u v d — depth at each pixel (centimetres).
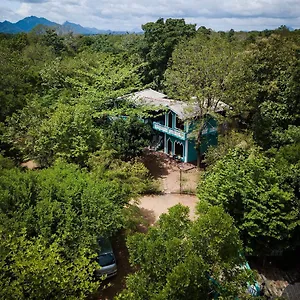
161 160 3694
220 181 1922
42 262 1283
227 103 3225
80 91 3612
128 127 3184
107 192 1895
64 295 1325
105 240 2025
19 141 2783
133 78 4075
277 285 1958
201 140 3481
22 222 1593
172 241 1215
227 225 1220
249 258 2134
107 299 1788
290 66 3272
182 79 3288
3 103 3195
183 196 2925
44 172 2017
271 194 1797
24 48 6091
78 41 7781
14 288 1225
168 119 3694
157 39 5006
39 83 4078
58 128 2548
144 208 2703
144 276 1246
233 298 1190
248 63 3359
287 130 2873
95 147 2652
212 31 5947
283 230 1806
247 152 2348
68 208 1706
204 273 1168
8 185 1798
